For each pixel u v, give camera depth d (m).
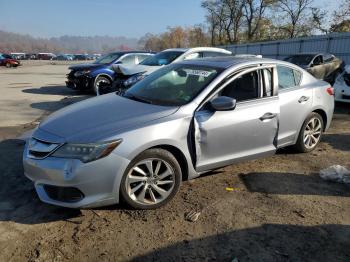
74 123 3.48
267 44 29.95
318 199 3.86
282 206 3.68
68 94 12.12
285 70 4.79
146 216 3.43
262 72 4.39
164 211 3.54
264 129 4.28
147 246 2.96
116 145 3.21
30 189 3.97
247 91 4.20
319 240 3.08
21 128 6.84
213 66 4.29
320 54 14.88
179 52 9.45
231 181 4.30
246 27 50.06
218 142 3.87
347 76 9.42
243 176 4.46
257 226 3.29
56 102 10.20
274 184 4.23
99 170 3.15
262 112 4.22
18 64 35.78
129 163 3.30
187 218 3.39
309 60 14.45
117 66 9.68
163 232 3.17
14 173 4.42
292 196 3.92
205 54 9.55
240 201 3.77
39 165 3.22
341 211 3.60
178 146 3.58
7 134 6.30
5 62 34.69
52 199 3.27
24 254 2.83
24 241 3.00
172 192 3.65
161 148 3.56
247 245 3.00
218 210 3.57
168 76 4.50
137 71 9.16
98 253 2.86
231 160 4.07
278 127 4.48
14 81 17.25
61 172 3.11
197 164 3.78
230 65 4.22
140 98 4.15
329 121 5.52
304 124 5.05
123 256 2.83
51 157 3.21
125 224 3.29
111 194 3.27
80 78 11.57
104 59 12.57
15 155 5.09
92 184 3.16
